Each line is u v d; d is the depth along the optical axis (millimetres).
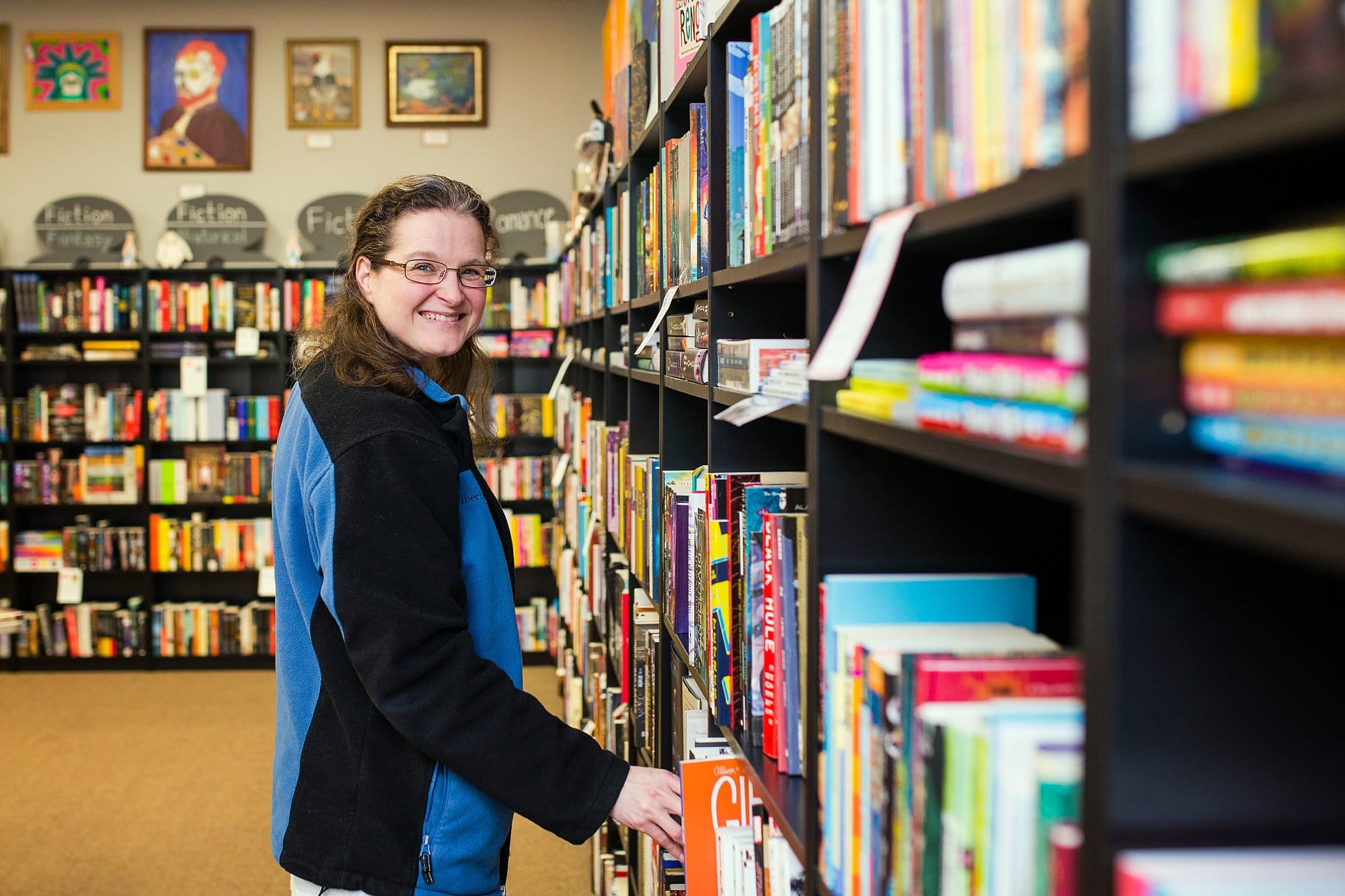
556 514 6215
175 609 6434
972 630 982
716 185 1668
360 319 1646
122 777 4523
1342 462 410
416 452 1505
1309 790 526
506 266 6707
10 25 6715
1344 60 393
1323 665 525
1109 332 515
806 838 1088
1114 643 515
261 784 4453
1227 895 492
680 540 1884
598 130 3555
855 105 949
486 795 1573
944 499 1092
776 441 1687
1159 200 511
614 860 3201
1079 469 540
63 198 6633
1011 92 656
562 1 6910
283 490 1580
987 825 666
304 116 6820
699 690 1948
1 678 6219
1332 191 520
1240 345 471
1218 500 433
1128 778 519
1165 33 486
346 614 1449
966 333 715
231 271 6727
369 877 1522
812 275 1091
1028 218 736
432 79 6863
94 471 6461
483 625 1664
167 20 6770
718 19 1577
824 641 1024
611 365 3381
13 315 6449
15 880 3531
